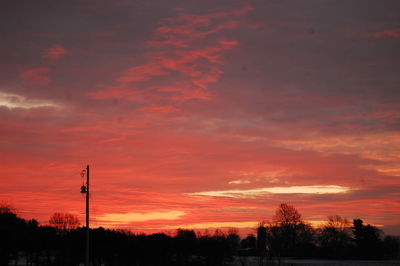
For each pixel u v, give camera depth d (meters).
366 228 197.75
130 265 94.88
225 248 107.62
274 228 176.75
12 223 84.56
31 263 85.38
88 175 60.25
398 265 147.88
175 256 101.00
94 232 95.31
